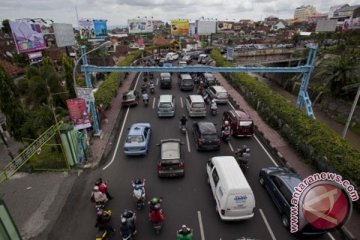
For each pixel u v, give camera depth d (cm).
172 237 1025
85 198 1266
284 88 5059
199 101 2233
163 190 1313
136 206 1202
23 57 3828
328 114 3403
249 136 1880
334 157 1272
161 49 6500
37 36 3612
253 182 1370
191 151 1709
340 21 9262
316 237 1017
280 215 1132
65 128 1461
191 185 1352
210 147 1650
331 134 1469
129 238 975
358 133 2795
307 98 2084
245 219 1077
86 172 1485
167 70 2006
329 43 6100
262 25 13775
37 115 1650
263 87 2497
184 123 1942
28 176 1450
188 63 4603
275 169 1312
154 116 2350
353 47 4744
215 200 1177
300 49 5744
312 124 1596
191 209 1177
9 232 862
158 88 3309
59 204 1228
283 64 6219
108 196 1237
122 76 3566
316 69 3828
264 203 1209
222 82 3538
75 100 1449
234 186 1027
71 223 1112
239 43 8425
